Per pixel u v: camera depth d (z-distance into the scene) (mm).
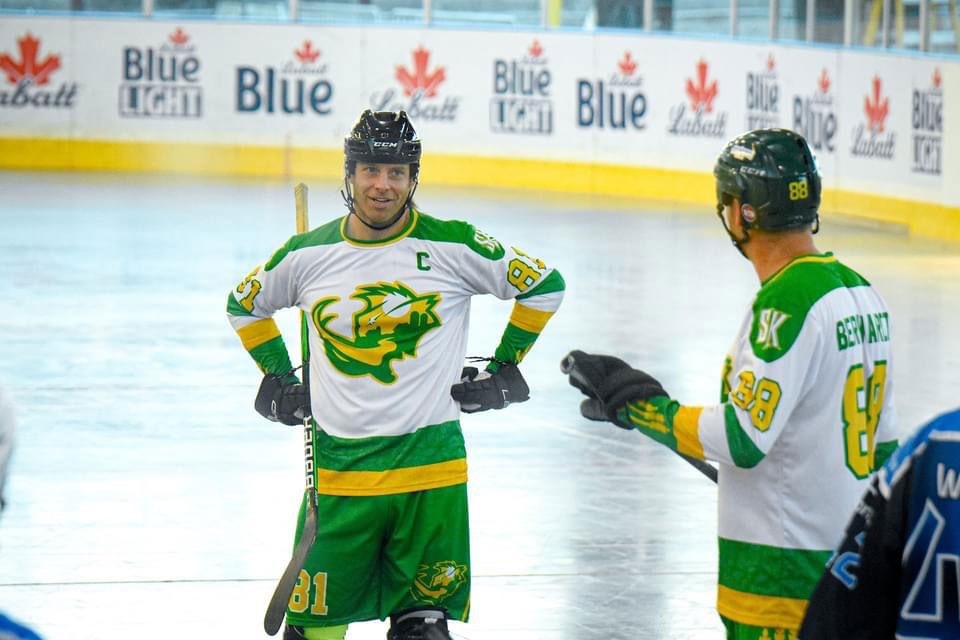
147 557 11742
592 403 7215
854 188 43656
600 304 25516
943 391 19359
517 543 12383
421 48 43906
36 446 15250
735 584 6898
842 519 6730
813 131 44406
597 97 44188
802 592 6742
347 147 8336
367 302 8344
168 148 43750
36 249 28938
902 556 4793
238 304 8773
